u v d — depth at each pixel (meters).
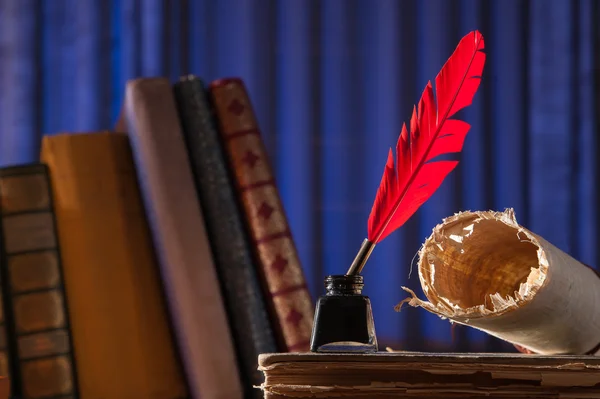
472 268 1.33
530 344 1.28
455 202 3.99
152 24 3.83
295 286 1.73
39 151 3.83
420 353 1.21
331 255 3.96
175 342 1.76
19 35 3.81
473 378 1.18
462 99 1.32
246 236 1.76
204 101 1.76
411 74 4.03
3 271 1.73
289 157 3.97
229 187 1.75
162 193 1.70
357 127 4.00
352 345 1.27
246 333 1.71
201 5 3.96
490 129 4.11
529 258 1.33
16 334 1.71
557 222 4.06
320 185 3.99
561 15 4.11
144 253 1.75
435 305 1.28
